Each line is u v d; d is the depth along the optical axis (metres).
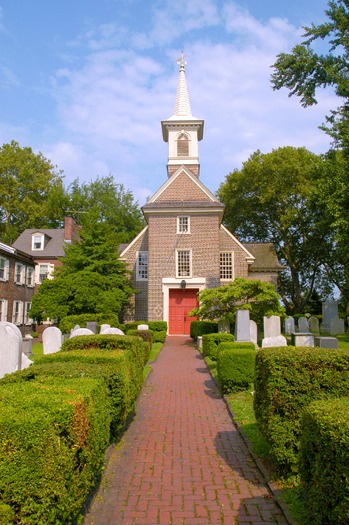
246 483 5.84
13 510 3.42
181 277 29.88
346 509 3.29
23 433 3.53
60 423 3.76
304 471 4.23
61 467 3.72
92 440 4.68
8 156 52.66
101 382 5.54
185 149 35.66
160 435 8.11
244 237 51.22
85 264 31.17
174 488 5.71
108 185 60.44
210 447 7.39
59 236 43.41
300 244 47.75
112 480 5.97
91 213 33.72
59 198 55.81
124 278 31.06
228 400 10.52
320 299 50.69
